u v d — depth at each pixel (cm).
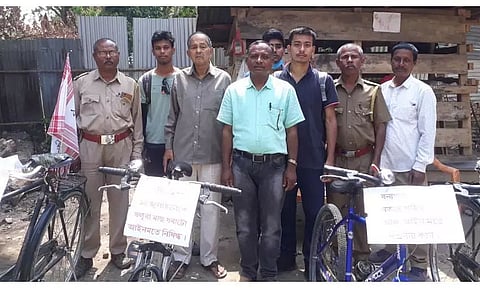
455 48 593
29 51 898
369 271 288
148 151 389
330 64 515
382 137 316
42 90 914
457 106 545
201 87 335
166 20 928
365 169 321
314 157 319
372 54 533
